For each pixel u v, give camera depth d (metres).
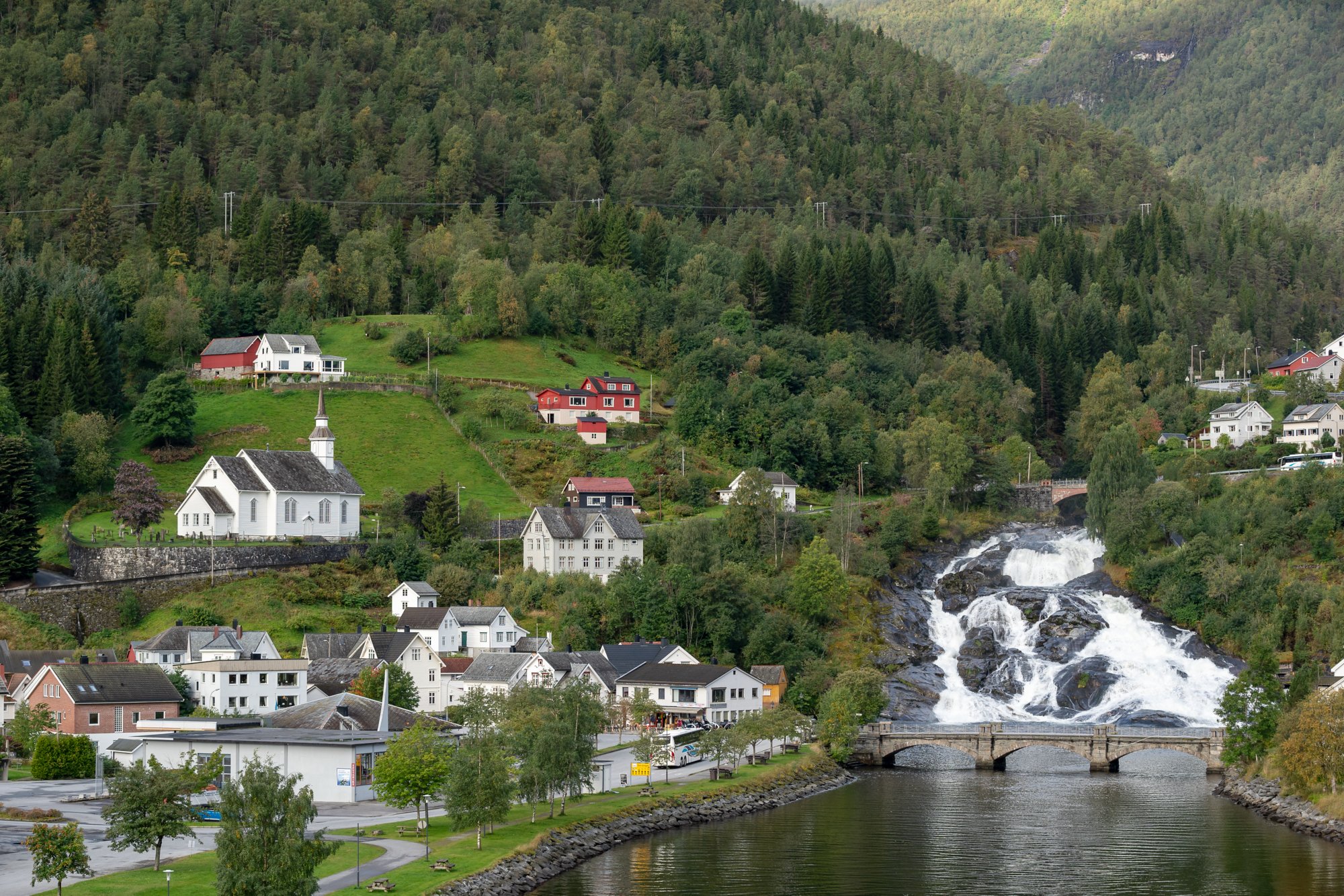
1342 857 147.88
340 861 127.25
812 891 133.12
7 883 114.06
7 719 196.25
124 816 119.44
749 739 188.62
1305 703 179.25
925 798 186.25
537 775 149.25
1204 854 149.75
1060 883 136.88
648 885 134.75
